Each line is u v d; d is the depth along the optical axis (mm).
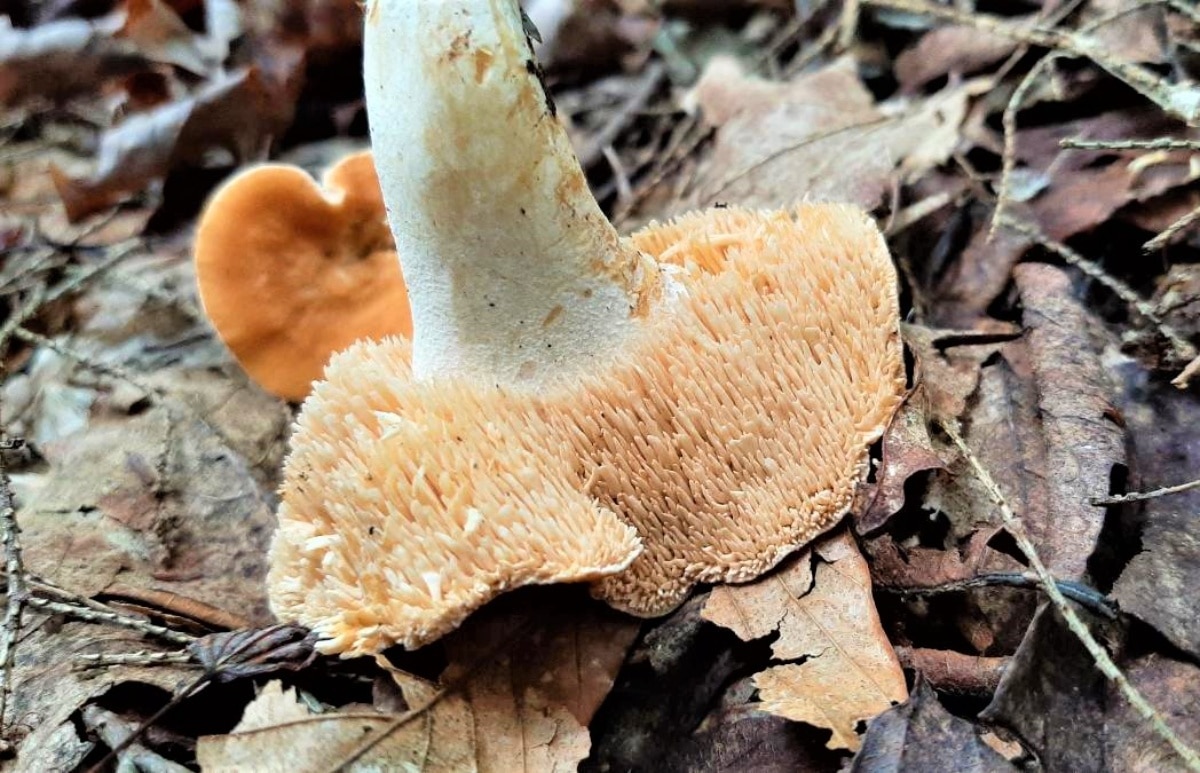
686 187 183
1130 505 104
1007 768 82
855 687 92
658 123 219
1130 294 117
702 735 97
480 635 101
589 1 243
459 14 88
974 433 114
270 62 229
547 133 95
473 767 94
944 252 144
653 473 99
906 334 124
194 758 100
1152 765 84
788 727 94
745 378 100
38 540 131
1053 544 101
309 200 134
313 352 141
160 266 198
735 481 100
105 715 103
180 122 214
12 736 103
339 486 93
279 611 95
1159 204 135
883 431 103
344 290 141
